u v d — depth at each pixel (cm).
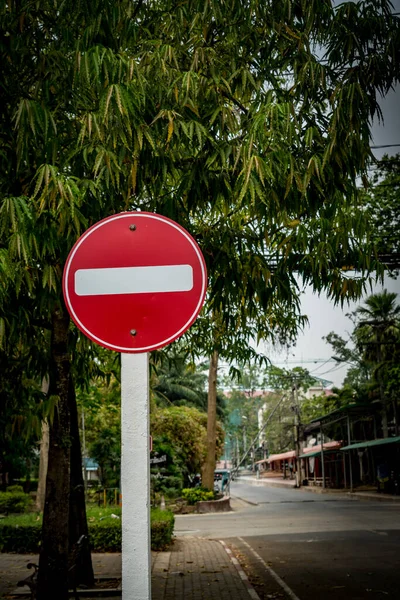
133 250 276
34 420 580
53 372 665
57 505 648
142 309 272
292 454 6181
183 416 3681
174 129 505
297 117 544
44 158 513
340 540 1521
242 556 1303
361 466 4891
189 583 979
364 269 642
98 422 2909
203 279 273
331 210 607
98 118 464
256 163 451
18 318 550
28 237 441
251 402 9094
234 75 557
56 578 638
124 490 249
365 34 556
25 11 515
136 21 602
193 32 599
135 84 505
